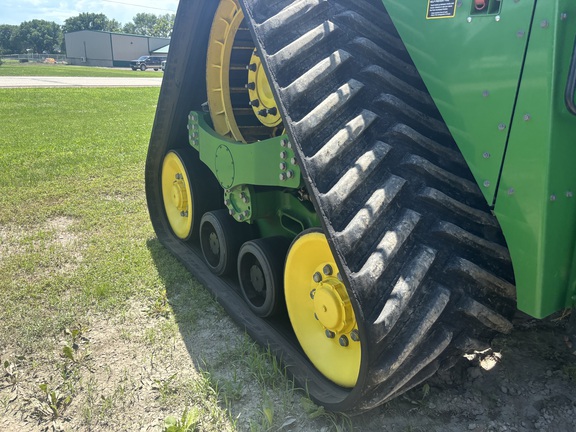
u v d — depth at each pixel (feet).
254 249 11.03
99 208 18.95
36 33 421.59
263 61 8.10
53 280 13.29
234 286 12.84
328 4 9.16
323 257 9.24
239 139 12.44
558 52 6.16
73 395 9.32
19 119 43.50
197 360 10.22
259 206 11.51
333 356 9.18
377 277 7.00
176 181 15.07
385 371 6.98
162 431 8.45
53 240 16.10
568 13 6.15
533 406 8.74
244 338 10.66
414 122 8.14
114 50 222.28
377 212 7.32
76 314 11.78
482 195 7.77
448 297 7.20
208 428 8.46
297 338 10.12
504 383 9.25
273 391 9.29
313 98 8.05
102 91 73.72
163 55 197.47
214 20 12.05
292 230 11.51
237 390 9.18
